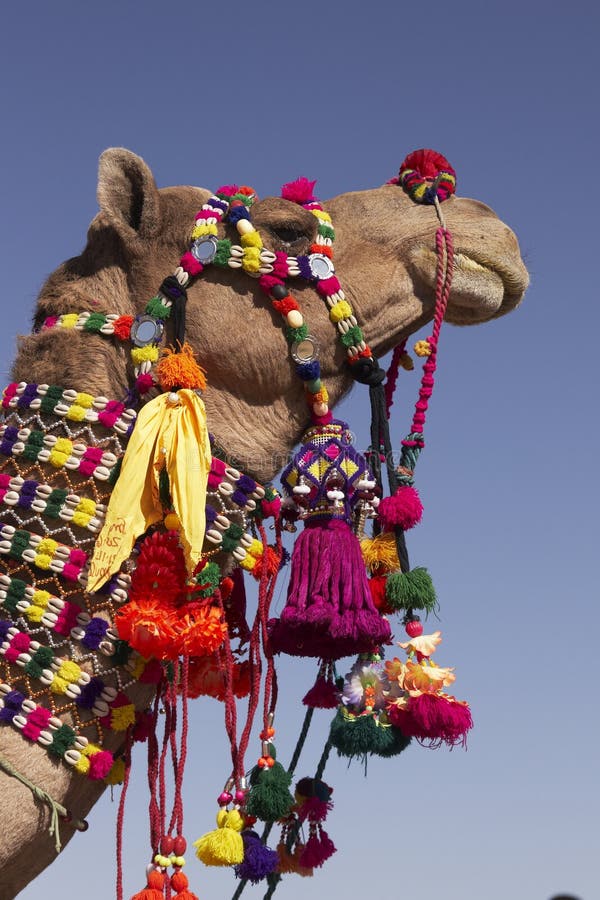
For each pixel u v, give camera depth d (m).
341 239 4.83
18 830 3.97
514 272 4.86
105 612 4.19
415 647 4.37
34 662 4.12
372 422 4.63
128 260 4.67
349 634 4.20
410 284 4.80
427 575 4.48
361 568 4.34
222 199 4.68
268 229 4.61
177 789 4.15
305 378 4.50
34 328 4.81
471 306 4.82
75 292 4.68
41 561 4.18
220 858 4.11
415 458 4.66
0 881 4.03
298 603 4.23
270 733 4.33
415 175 5.04
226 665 4.36
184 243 4.64
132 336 4.46
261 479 4.50
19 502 4.27
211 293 4.53
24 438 4.35
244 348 4.47
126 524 4.11
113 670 4.17
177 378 4.31
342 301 4.60
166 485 4.18
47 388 4.38
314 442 4.50
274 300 4.51
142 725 4.26
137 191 4.73
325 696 4.62
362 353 4.59
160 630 3.98
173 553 4.11
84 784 4.14
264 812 4.20
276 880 4.60
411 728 4.32
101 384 4.44
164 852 4.12
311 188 4.89
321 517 4.41
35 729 4.06
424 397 4.70
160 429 4.23
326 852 4.61
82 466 4.28
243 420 4.51
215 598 4.30
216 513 4.33
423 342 4.71
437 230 4.82
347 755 4.47
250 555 4.37
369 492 4.49
